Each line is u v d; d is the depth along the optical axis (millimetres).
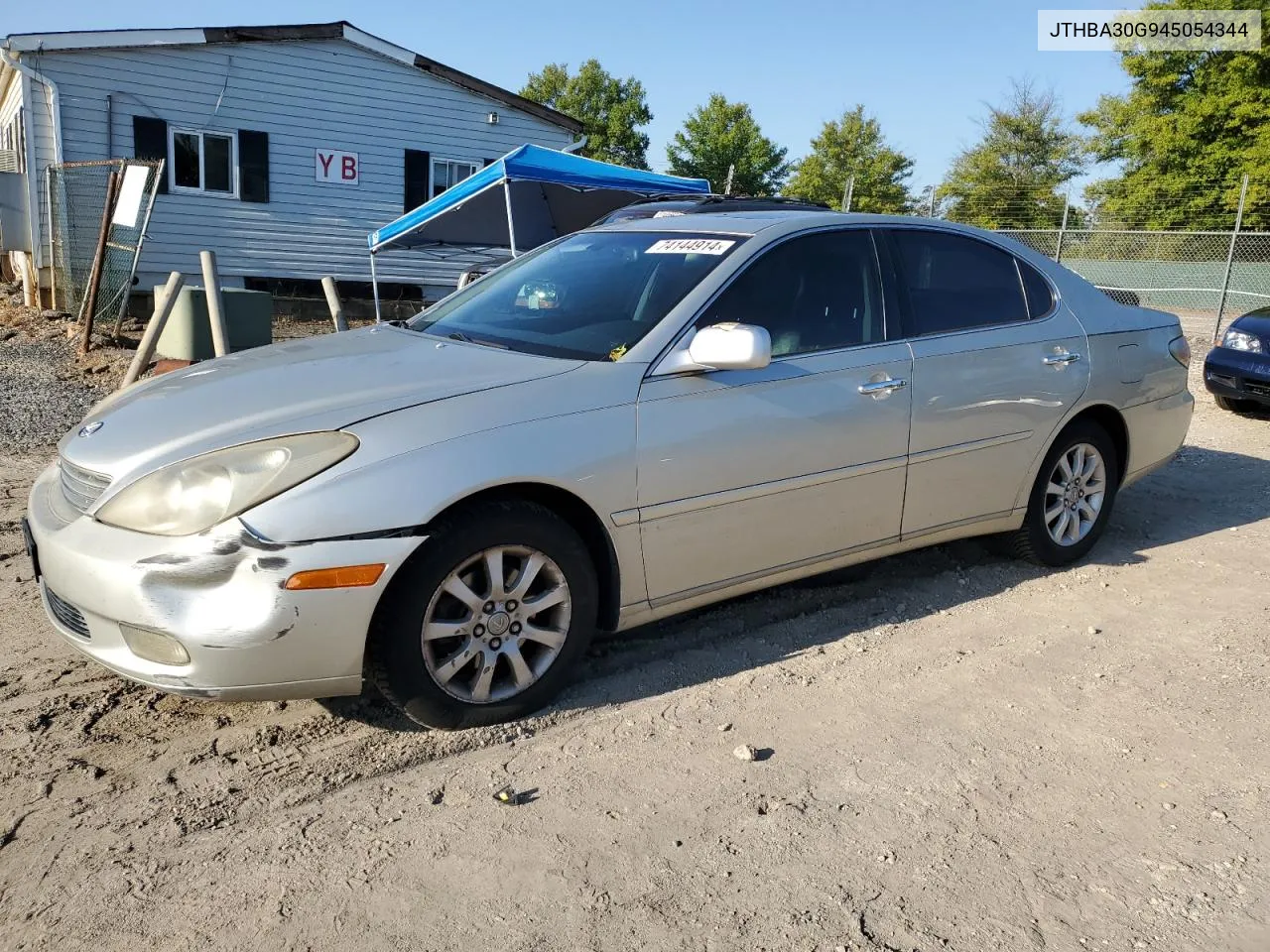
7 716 3145
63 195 14297
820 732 3129
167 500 2758
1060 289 4598
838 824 2646
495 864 2463
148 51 15297
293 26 16109
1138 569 4723
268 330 9602
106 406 3463
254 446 2805
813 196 44281
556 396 3121
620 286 3750
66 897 2326
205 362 3768
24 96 14633
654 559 3320
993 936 2238
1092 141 35844
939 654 3730
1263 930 2268
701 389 3359
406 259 18406
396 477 2789
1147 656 3736
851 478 3742
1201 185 31766
